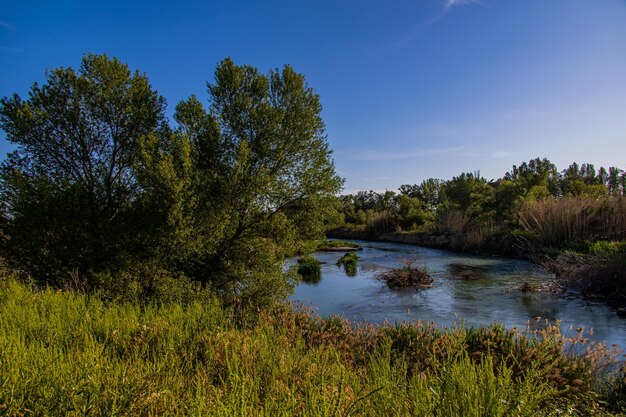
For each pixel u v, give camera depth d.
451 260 28.11
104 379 3.03
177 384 3.31
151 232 10.59
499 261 26.62
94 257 10.48
